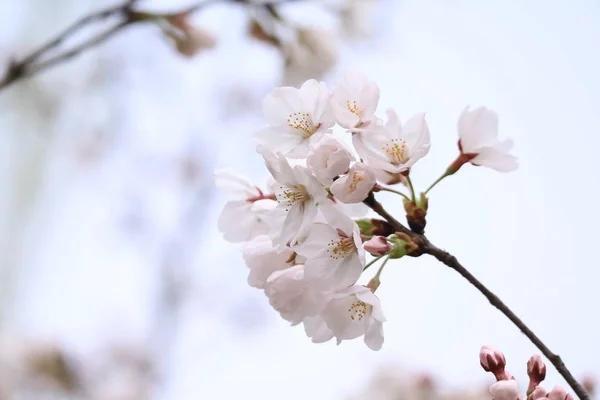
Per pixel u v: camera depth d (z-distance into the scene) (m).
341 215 0.76
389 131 0.77
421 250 0.76
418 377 1.62
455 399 1.54
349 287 0.76
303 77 1.19
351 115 0.77
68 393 1.90
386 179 0.79
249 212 0.82
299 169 0.76
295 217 0.76
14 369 1.85
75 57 1.00
